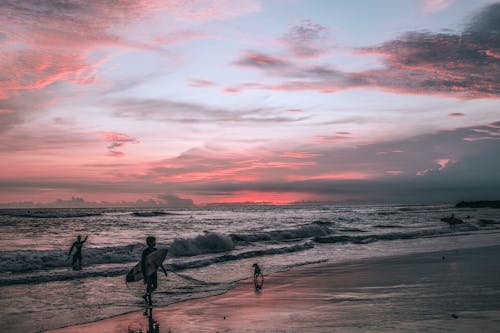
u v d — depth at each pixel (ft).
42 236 112.57
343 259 53.06
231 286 34.45
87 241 93.76
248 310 24.99
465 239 77.51
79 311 25.41
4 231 136.36
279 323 20.89
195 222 197.16
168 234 116.06
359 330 18.42
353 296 27.78
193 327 21.09
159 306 26.78
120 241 93.76
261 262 51.21
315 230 98.63
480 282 30.68
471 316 20.12
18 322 22.85
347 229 116.06
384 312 21.93
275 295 30.14
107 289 33.06
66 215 315.99
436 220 176.24
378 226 134.51
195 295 30.58
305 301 27.20
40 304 27.48
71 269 44.47
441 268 39.34
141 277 28.04
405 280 33.35
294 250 65.57
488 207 455.63
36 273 40.63
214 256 58.18
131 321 22.81
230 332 19.63
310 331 18.92
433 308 22.25
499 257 46.88
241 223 181.16
